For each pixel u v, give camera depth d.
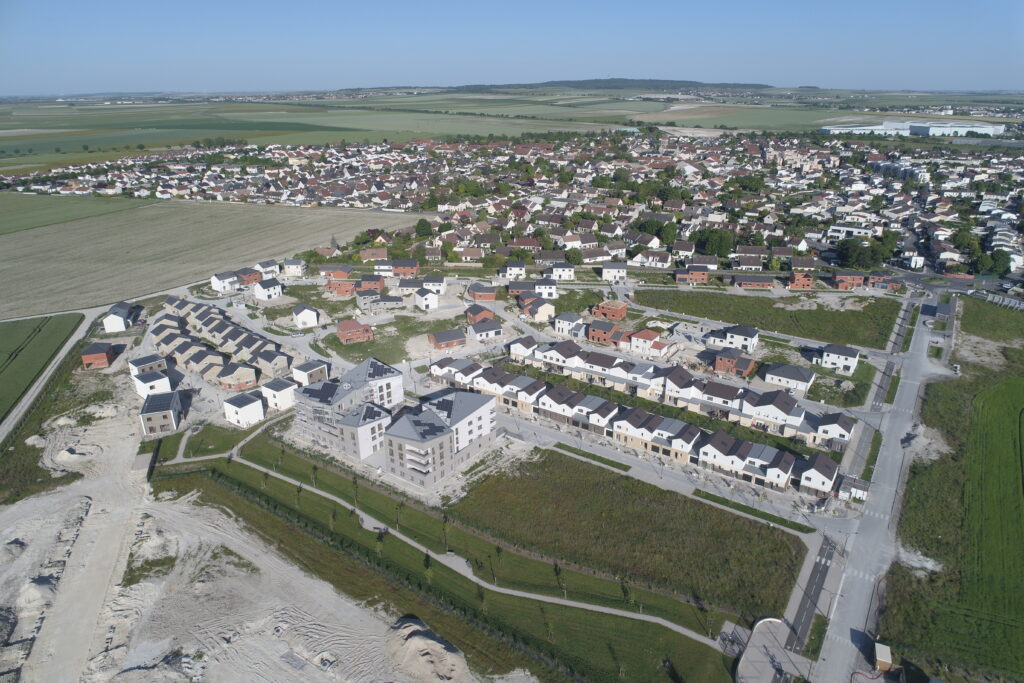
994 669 72.00
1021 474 107.12
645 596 82.88
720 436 111.75
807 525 94.62
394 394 128.25
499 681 72.12
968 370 142.62
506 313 177.38
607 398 132.75
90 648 76.31
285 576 87.50
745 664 72.62
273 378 143.25
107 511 100.81
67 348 158.50
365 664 74.31
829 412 126.12
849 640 75.88
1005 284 191.12
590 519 96.81
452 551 91.31
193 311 176.88
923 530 93.94
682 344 157.88
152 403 124.56
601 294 188.75
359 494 103.88
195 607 82.19
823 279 195.62
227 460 113.81
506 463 111.62
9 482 107.94
